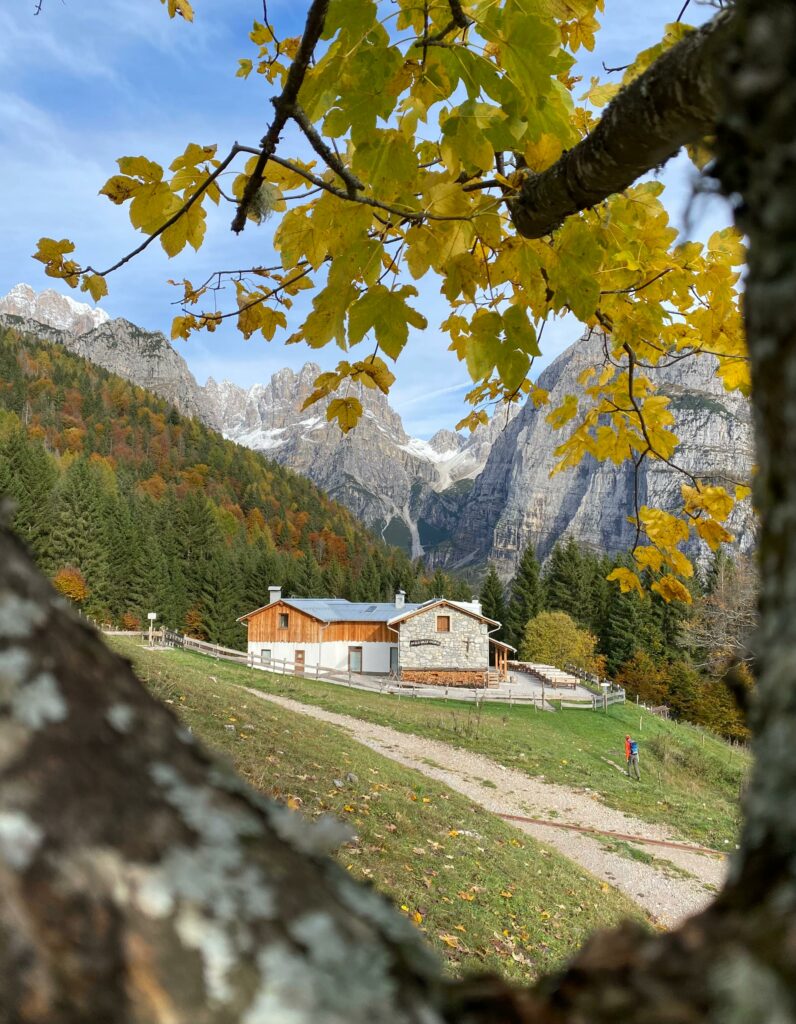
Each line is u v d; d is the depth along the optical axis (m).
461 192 1.72
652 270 2.11
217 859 0.51
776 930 0.44
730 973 0.44
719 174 0.62
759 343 0.57
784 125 0.54
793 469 0.53
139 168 1.75
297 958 0.48
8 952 0.43
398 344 1.65
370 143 1.70
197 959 0.46
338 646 46.44
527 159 1.76
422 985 0.54
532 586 66.12
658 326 2.26
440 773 19.53
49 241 1.85
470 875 8.65
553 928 7.96
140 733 0.54
